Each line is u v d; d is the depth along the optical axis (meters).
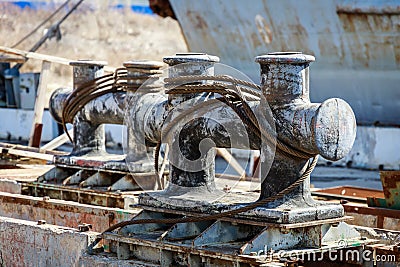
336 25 33.03
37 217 19.14
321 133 13.69
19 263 16.94
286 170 14.20
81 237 15.77
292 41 34.94
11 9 68.44
